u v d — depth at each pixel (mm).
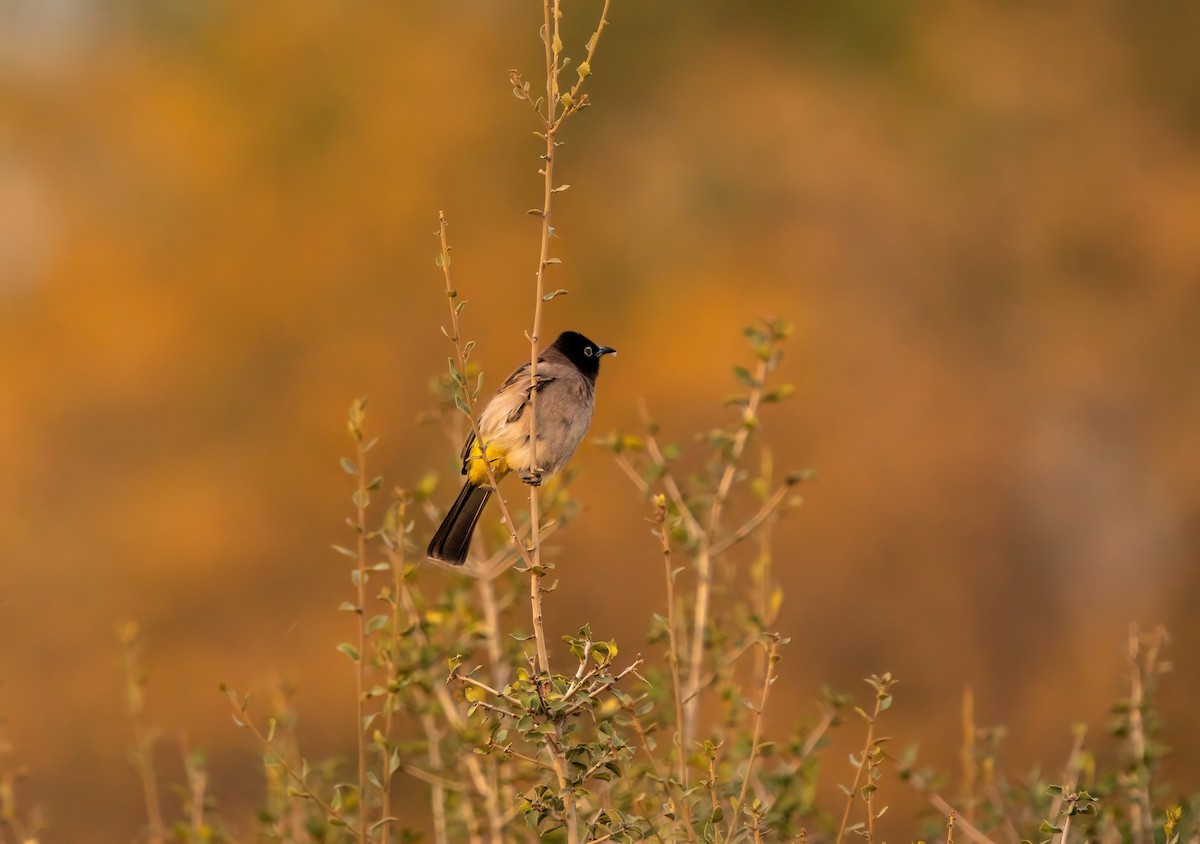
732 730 6438
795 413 19219
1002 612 18453
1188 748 11852
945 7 24391
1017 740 15273
